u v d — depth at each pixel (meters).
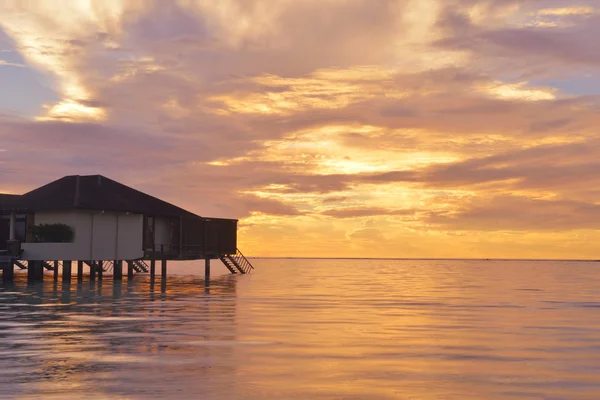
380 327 22.39
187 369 14.55
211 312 27.39
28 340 18.88
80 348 17.41
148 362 15.38
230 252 65.00
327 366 15.03
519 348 17.88
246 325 22.69
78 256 50.31
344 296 38.19
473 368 14.95
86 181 55.31
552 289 48.94
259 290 43.84
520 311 28.98
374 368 14.85
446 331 21.47
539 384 13.36
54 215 51.28
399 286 52.16
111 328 21.72
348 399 12.02
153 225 56.75
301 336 19.92
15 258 50.31
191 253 59.31
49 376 13.75
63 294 38.72
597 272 114.44
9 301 33.31
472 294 41.41
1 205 51.72
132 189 57.56
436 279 70.44
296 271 104.12
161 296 37.16
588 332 21.45
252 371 14.38
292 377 13.80
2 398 11.88
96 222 51.66
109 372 14.16
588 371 14.70
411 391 12.67
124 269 103.38
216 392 12.40
